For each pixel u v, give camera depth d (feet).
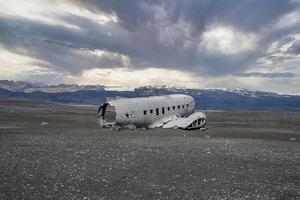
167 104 170.91
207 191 49.67
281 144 107.14
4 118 212.23
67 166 65.05
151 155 79.46
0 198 43.73
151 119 161.27
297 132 158.61
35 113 278.67
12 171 59.26
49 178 55.26
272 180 57.41
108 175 58.49
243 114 346.54
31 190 47.93
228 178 58.18
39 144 95.04
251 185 53.67
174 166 67.31
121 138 114.32
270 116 314.76
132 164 68.44
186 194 47.91
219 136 132.16
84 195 46.32
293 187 52.90
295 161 76.13
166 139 112.88
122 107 150.41
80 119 227.40
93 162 69.56
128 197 45.91
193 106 188.75
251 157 79.77
